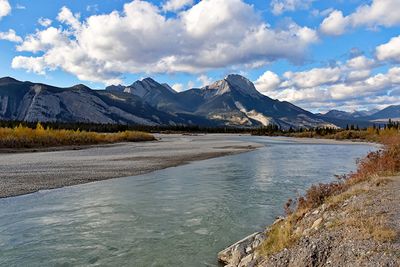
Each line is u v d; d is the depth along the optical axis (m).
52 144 64.94
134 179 27.05
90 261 10.71
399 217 8.35
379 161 18.06
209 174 29.92
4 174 28.56
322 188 13.64
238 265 9.38
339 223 8.69
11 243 12.38
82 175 28.66
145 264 10.41
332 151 61.31
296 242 8.63
